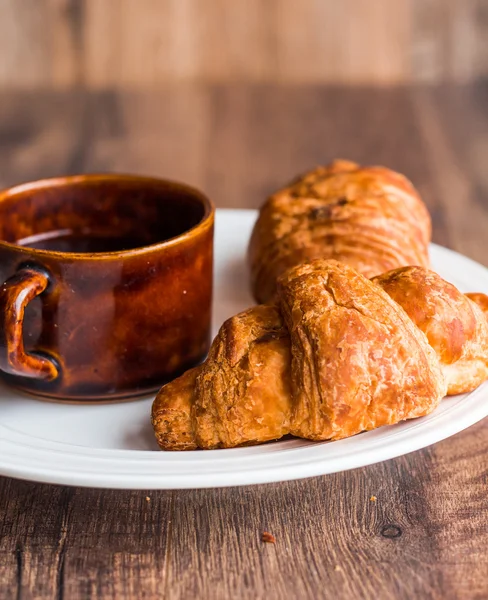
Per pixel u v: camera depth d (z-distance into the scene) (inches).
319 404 19.3
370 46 45.6
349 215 23.6
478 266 24.7
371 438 19.5
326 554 19.0
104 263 20.7
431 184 32.6
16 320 20.2
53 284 20.7
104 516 19.7
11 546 19.1
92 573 18.7
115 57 45.4
